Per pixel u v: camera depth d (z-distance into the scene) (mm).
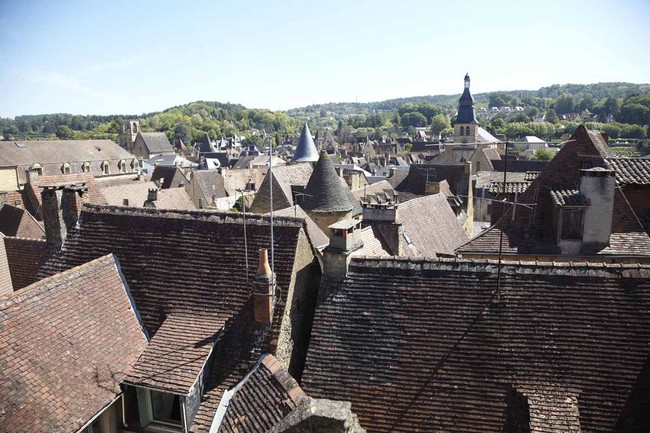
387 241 24922
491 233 22188
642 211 21891
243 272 14797
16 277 19391
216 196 69812
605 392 11242
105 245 16594
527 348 12227
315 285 16109
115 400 12109
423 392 12297
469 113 114000
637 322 11945
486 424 11477
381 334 13414
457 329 12953
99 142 104000
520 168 74625
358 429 10859
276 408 11477
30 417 10234
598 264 13039
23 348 11359
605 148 23531
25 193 48531
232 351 13492
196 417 12406
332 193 34375
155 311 14742
